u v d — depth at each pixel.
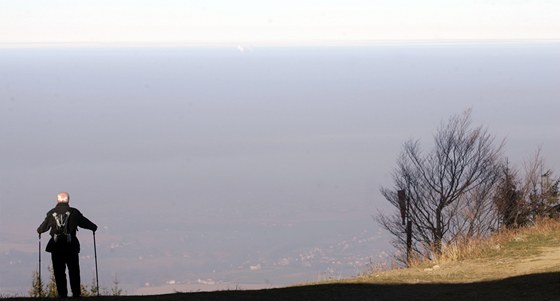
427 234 22.94
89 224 13.81
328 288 14.17
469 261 17.25
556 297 11.79
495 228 22.95
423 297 12.77
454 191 23.62
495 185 23.81
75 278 13.61
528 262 16.22
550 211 23.50
